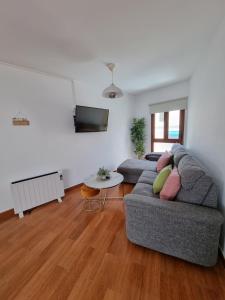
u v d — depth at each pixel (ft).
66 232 6.15
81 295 3.80
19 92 7.48
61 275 4.34
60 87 9.21
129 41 5.97
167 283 4.00
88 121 10.43
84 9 4.20
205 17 4.82
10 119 7.26
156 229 4.61
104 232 6.04
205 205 4.42
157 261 4.66
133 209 4.88
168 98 13.39
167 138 14.40
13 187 7.11
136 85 12.30
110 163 13.62
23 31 5.00
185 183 4.62
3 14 4.19
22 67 7.49
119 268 4.48
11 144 7.35
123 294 3.78
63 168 9.75
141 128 15.26
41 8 4.06
